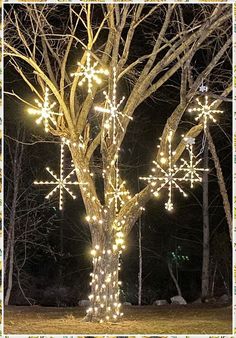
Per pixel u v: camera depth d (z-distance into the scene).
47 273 20.28
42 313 12.70
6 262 18.44
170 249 19.81
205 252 18.19
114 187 11.09
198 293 19.95
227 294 17.27
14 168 17.64
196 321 10.89
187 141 10.59
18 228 18.41
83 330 9.65
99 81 10.07
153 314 12.35
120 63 10.90
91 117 12.40
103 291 11.03
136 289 19.77
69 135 10.91
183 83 10.73
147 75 10.95
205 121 10.70
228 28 11.93
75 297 19.45
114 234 11.18
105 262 11.11
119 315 11.17
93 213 11.15
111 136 10.92
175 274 20.33
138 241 19.67
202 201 19.89
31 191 18.70
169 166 10.44
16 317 11.70
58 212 19.95
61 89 10.82
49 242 20.14
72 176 18.77
